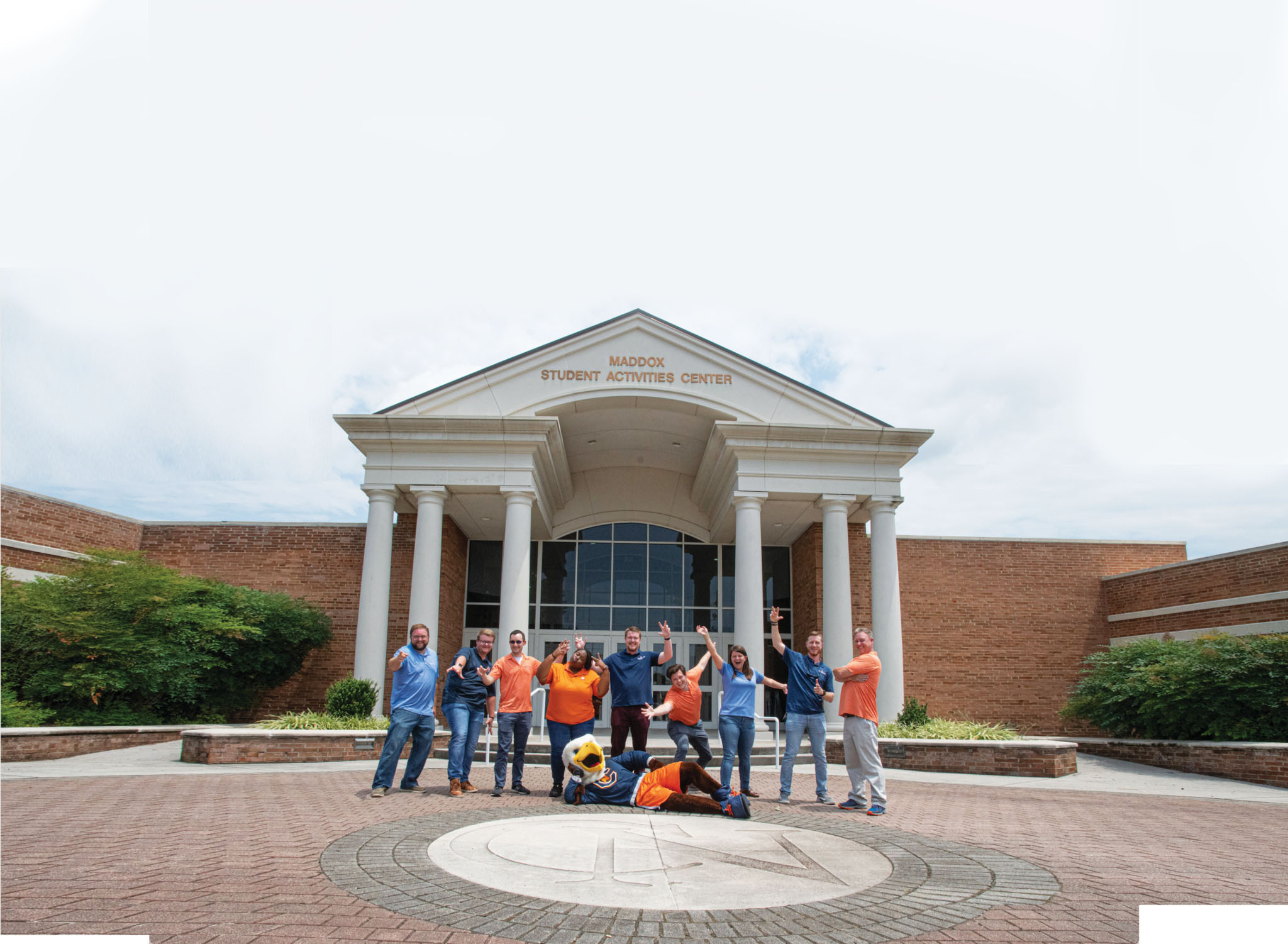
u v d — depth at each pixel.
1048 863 6.26
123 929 3.99
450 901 4.66
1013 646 23.19
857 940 4.16
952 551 23.69
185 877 5.08
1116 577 23.28
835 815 8.45
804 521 22.44
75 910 4.29
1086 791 11.67
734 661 9.45
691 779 8.05
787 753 9.49
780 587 25.00
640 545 24.78
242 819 7.39
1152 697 16.25
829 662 18.70
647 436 21.92
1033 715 22.83
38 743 13.70
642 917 4.45
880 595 18.92
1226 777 14.07
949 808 9.41
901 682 18.52
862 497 19.39
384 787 9.15
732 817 7.79
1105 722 17.44
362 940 3.93
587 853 5.97
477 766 13.55
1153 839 7.57
